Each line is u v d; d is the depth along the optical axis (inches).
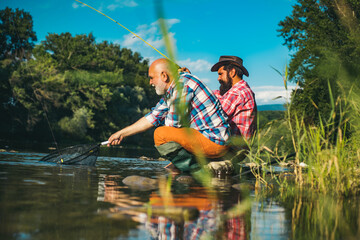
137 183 81.2
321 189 81.0
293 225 41.1
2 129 1201.4
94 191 63.0
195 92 126.3
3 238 29.8
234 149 137.6
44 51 1753.2
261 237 34.9
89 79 1573.6
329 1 434.9
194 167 130.3
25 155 174.9
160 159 231.6
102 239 30.7
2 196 51.4
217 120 129.8
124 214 42.1
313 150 88.7
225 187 83.5
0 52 1557.6
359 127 92.7
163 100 139.4
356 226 41.8
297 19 617.9
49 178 81.0
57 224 35.6
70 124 1337.4
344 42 306.3
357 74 86.0
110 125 1556.3
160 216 41.9
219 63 161.3
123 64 2101.4
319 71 91.1
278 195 71.2
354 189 82.0
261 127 97.3
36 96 1258.0
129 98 1707.7
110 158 209.3
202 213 46.1
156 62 126.6
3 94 1205.7
